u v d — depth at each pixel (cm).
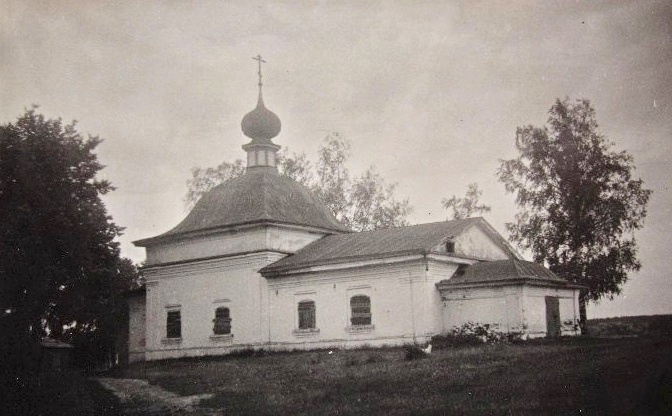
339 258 3406
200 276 4031
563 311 3284
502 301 3045
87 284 3331
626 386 1471
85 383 2619
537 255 4191
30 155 3008
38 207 3025
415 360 2373
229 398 1920
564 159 4119
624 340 2481
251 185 4181
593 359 1880
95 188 3253
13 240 2928
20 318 2912
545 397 1502
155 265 4241
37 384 2175
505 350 2433
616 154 4100
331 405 1638
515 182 4288
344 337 3378
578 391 1513
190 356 3994
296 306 3591
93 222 3148
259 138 4406
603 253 4062
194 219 4206
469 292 3142
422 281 3147
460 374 1903
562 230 4119
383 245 3434
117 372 3372
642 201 3981
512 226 4284
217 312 3919
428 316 3130
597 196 4044
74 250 3145
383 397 1684
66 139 3161
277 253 3794
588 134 4141
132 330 4428
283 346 3612
